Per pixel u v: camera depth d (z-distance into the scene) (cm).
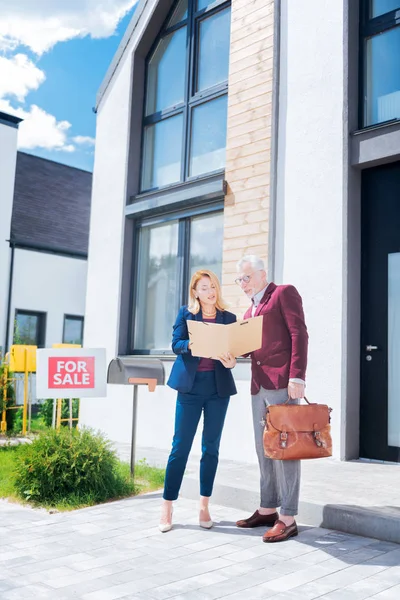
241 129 748
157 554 373
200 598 303
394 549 377
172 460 427
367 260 630
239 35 770
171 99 895
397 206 614
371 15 660
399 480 505
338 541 394
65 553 376
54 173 2159
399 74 629
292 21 701
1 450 751
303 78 681
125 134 914
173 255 852
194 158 841
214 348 400
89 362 582
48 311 1766
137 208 877
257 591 312
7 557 369
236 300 727
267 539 394
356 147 630
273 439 387
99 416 885
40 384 568
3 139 1705
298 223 665
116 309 892
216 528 430
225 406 436
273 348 407
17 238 1694
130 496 534
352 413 609
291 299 407
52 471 512
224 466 619
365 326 624
